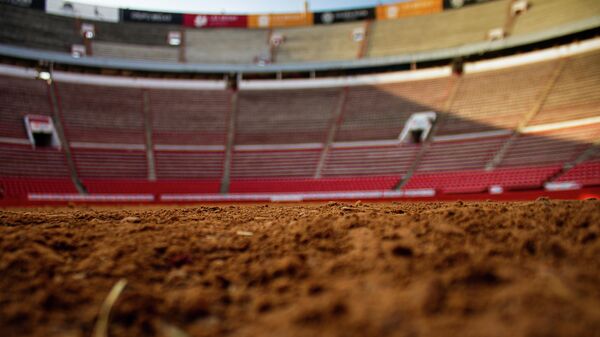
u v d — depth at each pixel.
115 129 31.67
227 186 27.27
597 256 3.20
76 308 3.02
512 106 29.39
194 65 37.31
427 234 3.97
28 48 34.34
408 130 31.03
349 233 4.27
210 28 41.88
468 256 3.38
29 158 26.97
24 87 31.97
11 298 3.11
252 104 36.03
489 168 25.34
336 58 39.06
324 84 37.28
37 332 2.71
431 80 34.94
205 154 30.92
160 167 29.19
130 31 39.72
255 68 37.88
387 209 6.25
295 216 5.67
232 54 40.25
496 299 2.70
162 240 4.41
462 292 2.84
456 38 36.53
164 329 2.79
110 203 23.11
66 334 2.70
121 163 28.91
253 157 30.73
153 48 39.28
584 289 2.74
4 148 26.81
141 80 36.53
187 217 5.95
